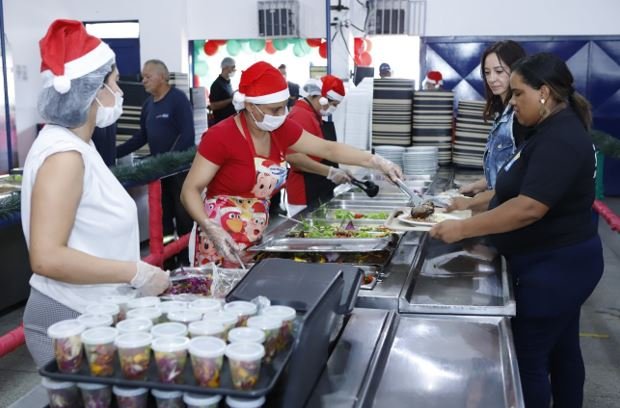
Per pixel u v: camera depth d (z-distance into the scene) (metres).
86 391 1.06
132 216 1.60
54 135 1.45
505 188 2.14
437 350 1.45
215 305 1.26
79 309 1.56
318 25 8.22
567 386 2.39
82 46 1.43
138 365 1.04
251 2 8.37
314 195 3.85
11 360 3.45
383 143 4.76
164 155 4.22
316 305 1.13
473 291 1.84
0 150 7.23
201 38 8.56
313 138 2.62
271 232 2.53
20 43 7.65
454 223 2.03
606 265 5.33
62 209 1.37
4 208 2.86
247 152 2.38
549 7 7.77
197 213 2.33
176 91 4.96
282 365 1.07
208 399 1.00
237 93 2.25
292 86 8.07
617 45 7.73
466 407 1.19
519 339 2.15
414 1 7.97
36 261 1.35
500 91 2.62
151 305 1.26
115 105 1.55
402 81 4.67
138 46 8.62
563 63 1.99
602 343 3.73
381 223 2.78
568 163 1.90
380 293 1.75
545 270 2.08
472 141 4.50
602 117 7.92
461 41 7.97
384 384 1.29
